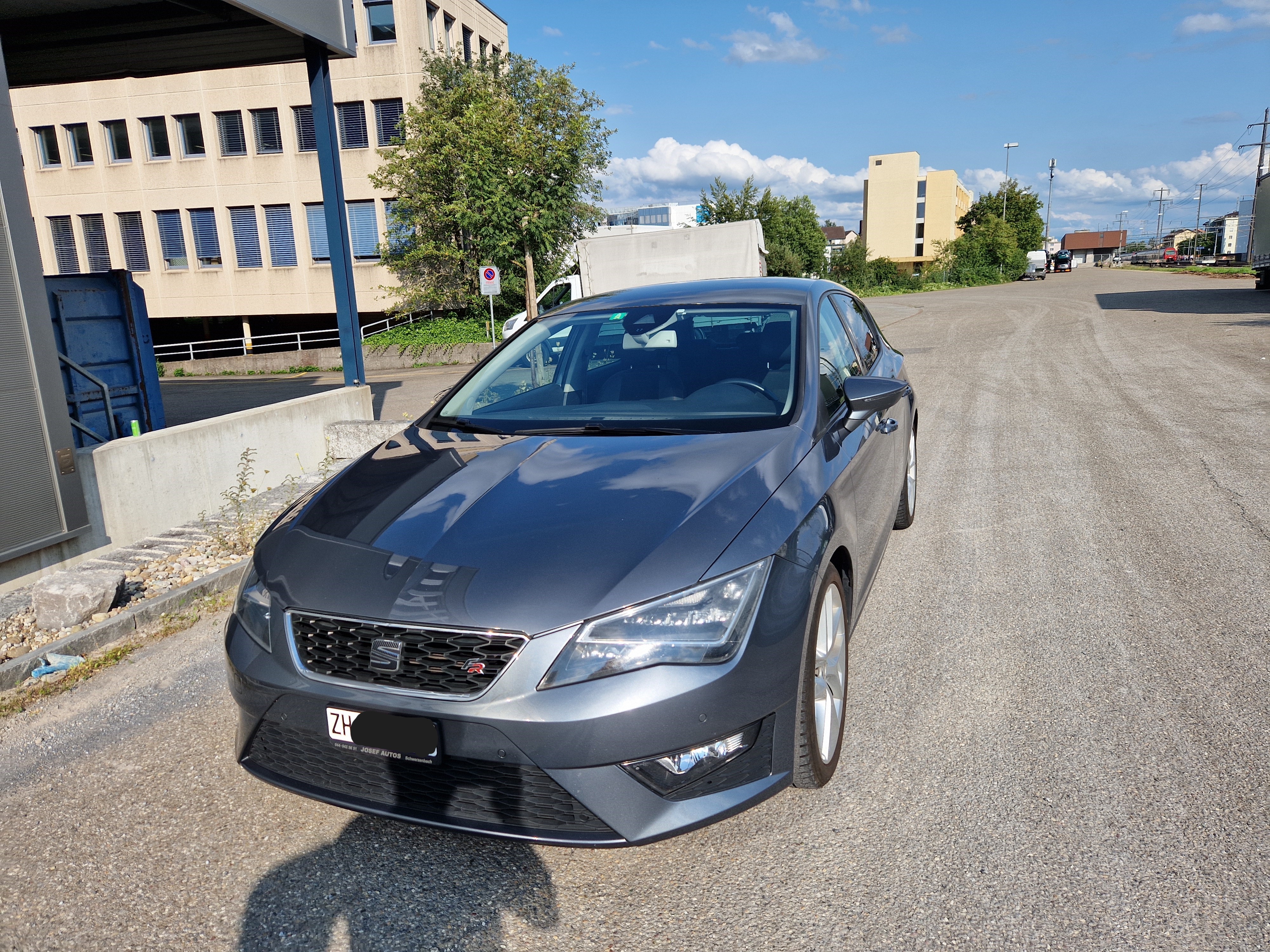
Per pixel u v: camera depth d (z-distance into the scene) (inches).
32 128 1198.3
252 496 274.7
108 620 165.6
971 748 109.5
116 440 234.2
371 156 1106.7
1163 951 75.5
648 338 140.1
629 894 87.2
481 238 868.0
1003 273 2554.1
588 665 79.4
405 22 1051.9
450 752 81.3
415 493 103.7
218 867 94.1
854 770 106.1
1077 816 94.8
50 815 105.8
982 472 249.4
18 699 136.9
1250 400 331.3
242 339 1128.2
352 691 84.4
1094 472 241.9
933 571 172.7
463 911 85.7
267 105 1118.4
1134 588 158.2
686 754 82.3
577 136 838.5
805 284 156.6
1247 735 109.0
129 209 1190.3
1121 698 119.9
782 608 87.4
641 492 96.3
